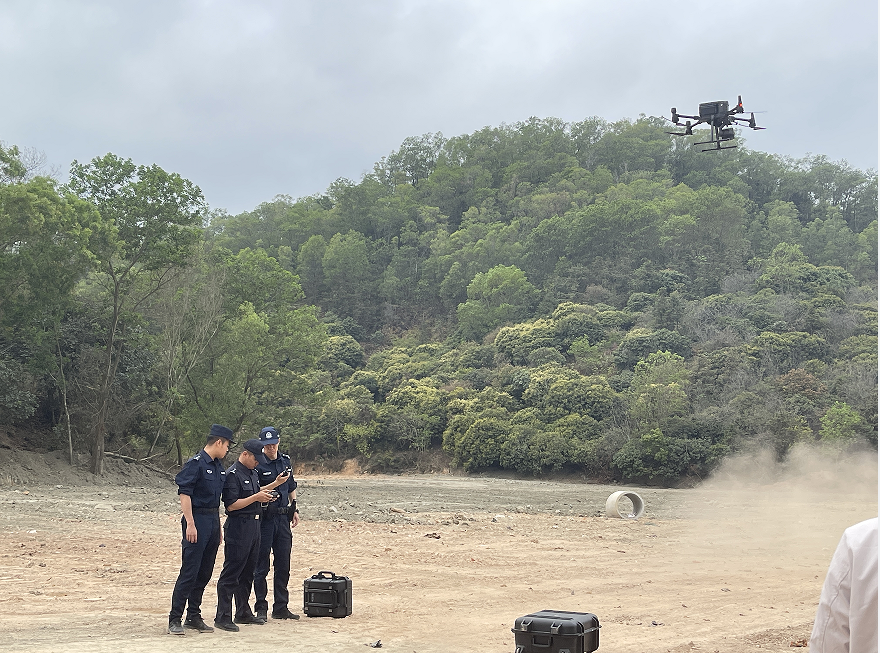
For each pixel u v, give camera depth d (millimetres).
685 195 141875
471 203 183875
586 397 81188
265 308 54594
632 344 91688
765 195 172625
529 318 119375
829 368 77812
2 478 39281
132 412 48375
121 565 13828
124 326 47125
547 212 158500
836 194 171625
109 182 45875
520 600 11391
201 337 49625
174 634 8188
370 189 186625
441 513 27609
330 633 8586
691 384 78312
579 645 5191
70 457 44594
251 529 8781
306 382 53312
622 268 123875
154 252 45719
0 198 39344
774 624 9805
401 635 8664
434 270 148125
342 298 143875
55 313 43594
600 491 52750
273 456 9398
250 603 10633
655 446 69812
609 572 14656
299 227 177875
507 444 78375
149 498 31844
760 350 81750
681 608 10961
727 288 110938
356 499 34594
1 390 41438
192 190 46906
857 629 1615
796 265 107000
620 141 191375
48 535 18219
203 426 48469
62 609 9672
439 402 91250
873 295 95875
